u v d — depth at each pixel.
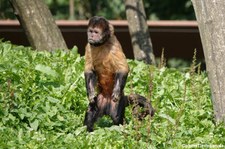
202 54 26.11
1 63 16.16
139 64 17.84
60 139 13.27
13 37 25.69
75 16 35.78
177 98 16.05
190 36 25.61
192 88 16.11
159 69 17.78
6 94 14.41
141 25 22.14
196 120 14.77
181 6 35.09
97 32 13.33
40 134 13.48
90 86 13.65
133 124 13.77
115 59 13.48
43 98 14.71
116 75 13.52
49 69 15.83
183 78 17.31
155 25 25.38
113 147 12.87
